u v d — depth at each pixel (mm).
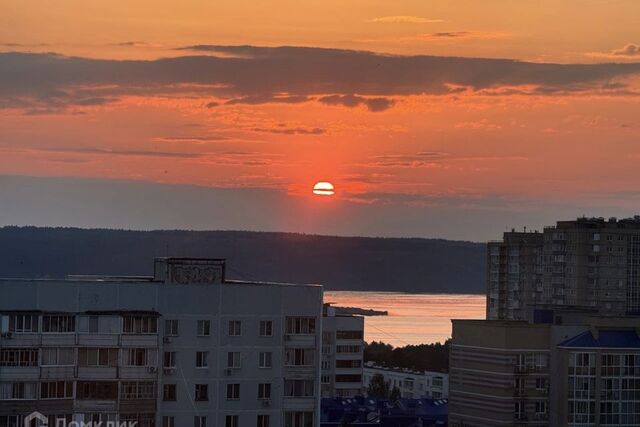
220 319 167000
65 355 162250
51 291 162500
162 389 165000
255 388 167750
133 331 164250
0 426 159500
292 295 169500
